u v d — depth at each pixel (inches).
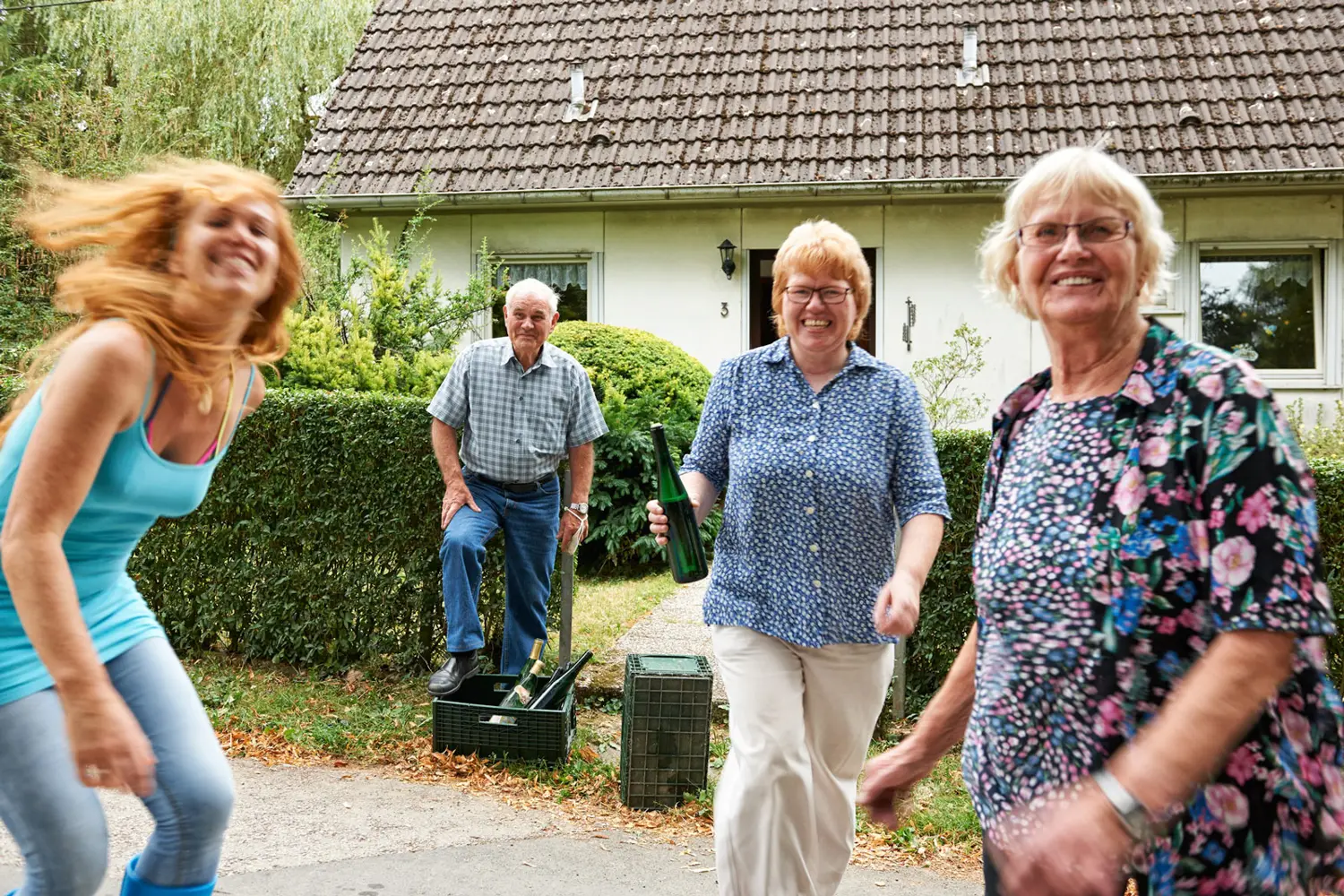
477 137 461.4
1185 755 55.0
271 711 197.9
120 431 78.1
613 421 318.7
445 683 188.2
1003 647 70.6
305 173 455.2
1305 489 57.6
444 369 295.1
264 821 151.4
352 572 218.1
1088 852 55.1
